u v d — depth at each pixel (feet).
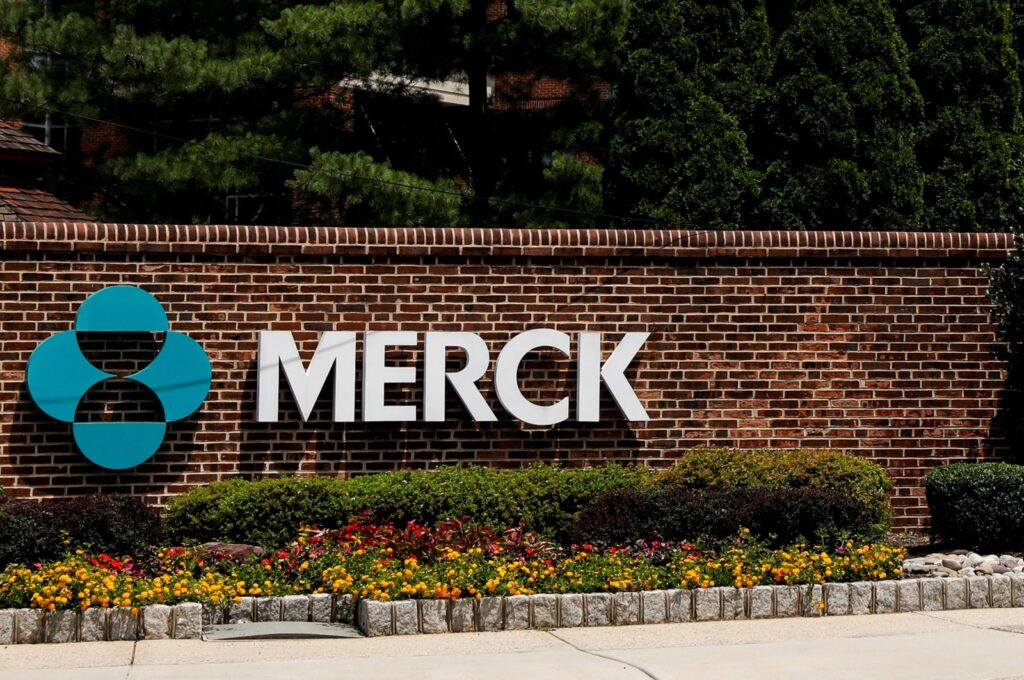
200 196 74.02
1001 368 46.96
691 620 32.96
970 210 67.51
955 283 46.91
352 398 44.01
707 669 27.22
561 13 69.21
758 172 67.92
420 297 45.09
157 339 44.11
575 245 45.65
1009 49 69.05
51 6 81.25
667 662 27.94
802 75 67.15
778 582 34.09
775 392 46.24
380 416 44.04
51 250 43.52
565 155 72.28
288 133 73.26
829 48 67.15
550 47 72.84
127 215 75.05
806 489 37.86
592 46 72.43
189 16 75.61
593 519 37.42
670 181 68.74
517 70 75.05
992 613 33.81
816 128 66.54
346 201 68.69
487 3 75.05
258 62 70.44
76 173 75.72
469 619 31.81
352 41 69.56
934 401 46.75
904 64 67.56
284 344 43.86
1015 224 45.01
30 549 34.09
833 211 66.54
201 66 69.67
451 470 42.37
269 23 70.33
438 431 45.09
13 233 43.29
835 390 46.44
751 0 69.77
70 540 34.30
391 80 76.64
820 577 33.94
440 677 26.55
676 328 46.03
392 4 70.38
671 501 37.47
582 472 42.24
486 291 45.32
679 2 69.51
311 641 30.58
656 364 45.98
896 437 46.57
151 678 26.55
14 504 35.58
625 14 70.28
